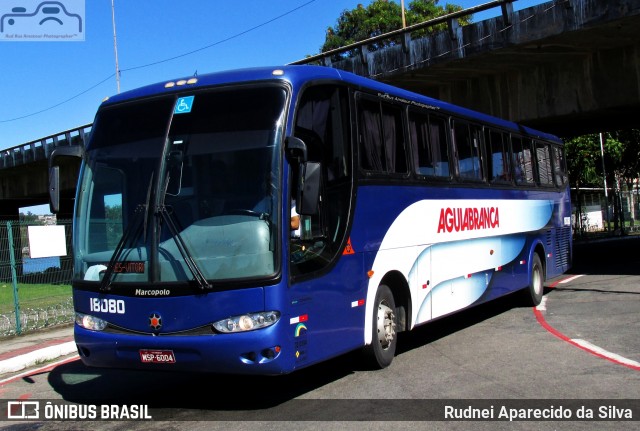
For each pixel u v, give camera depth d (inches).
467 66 714.8
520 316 456.1
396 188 319.6
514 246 472.7
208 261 231.8
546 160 561.3
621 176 1752.0
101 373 345.4
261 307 225.8
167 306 233.5
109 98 280.2
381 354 304.5
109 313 245.9
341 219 273.4
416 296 333.7
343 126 284.0
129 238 244.5
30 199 1492.4
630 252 1014.4
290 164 239.8
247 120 244.1
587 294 555.2
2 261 551.8
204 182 240.7
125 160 255.9
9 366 375.6
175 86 263.7
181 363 232.1
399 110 333.7
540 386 267.3
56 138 1136.8
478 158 422.6
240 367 225.6
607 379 275.1
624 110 693.9
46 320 546.3
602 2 573.0
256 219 232.1
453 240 377.1
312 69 268.8
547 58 689.0
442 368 305.0
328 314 258.1
